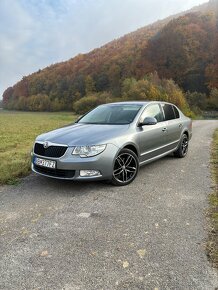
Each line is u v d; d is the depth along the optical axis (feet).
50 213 13.12
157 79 183.11
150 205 13.85
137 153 17.92
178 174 19.38
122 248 10.07
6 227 11.85
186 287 8.04
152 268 8.91
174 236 10.81
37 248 10.17
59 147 15.62
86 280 8.41
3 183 17.76
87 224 11.93
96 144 15.33
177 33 239.09
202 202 14.11
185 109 159.53
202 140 37.17
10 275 8.70
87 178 15.23
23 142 43.11
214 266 8.96
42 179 18.45
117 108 20.57
